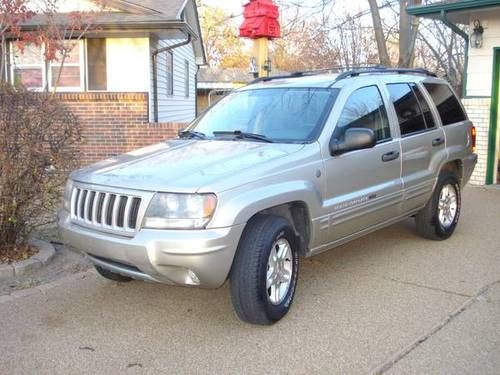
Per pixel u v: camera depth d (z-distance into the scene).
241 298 4.27
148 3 15.58
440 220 6.76
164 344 4.20
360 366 3.84
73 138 5.91
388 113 5.87
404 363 3.86
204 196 4.02
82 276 5.64
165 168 4.46
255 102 5.71
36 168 5.61
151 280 4.21
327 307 4.84
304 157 4.75
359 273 5.71
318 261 6.11
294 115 5.30
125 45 14.45
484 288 5.28
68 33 12.72
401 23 12.95
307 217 4.81
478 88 11.10
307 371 3.79
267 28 10.77
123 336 4.34
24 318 4.65
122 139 12.23
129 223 4.19
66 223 4.69
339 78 5.61
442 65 17.47
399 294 5.13
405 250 6.50
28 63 14.37
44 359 3.97
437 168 6.50
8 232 5.77
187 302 5.00
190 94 22.75
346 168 5.14
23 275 5.61
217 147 4.96
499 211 8.62
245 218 4.13
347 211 5.17
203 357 4.00
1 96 5.40
